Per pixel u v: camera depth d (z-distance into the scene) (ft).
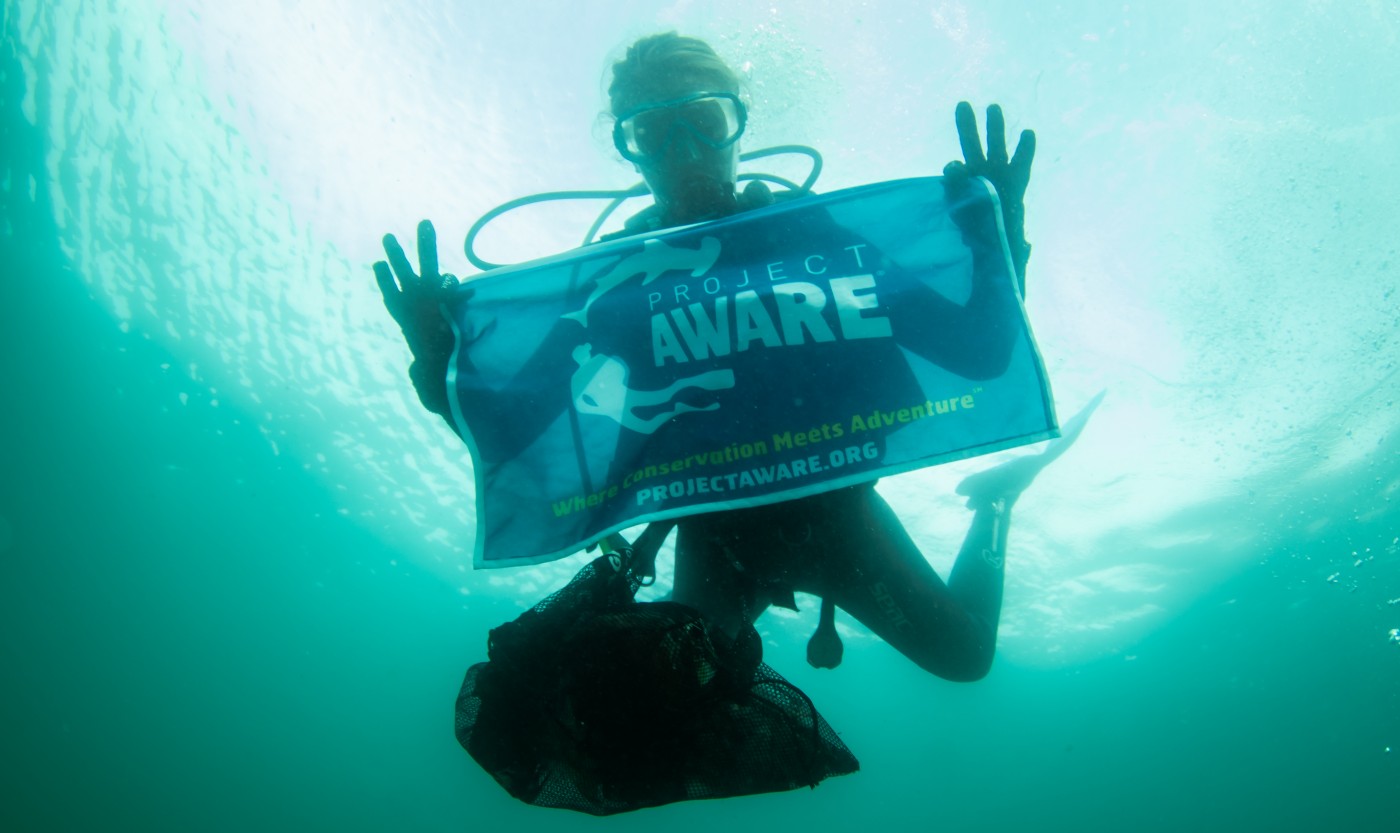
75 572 36.40
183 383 33.94
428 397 6.66
